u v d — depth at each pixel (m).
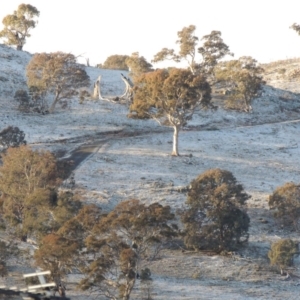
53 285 31.30
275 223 97.94
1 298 30.80
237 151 131.75
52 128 138.88
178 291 74.50
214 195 88.50
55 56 152.25
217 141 136.62
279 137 145.00
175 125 124.56
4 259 73.69
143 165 117.62
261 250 89.94
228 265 85.12
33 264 73.94
